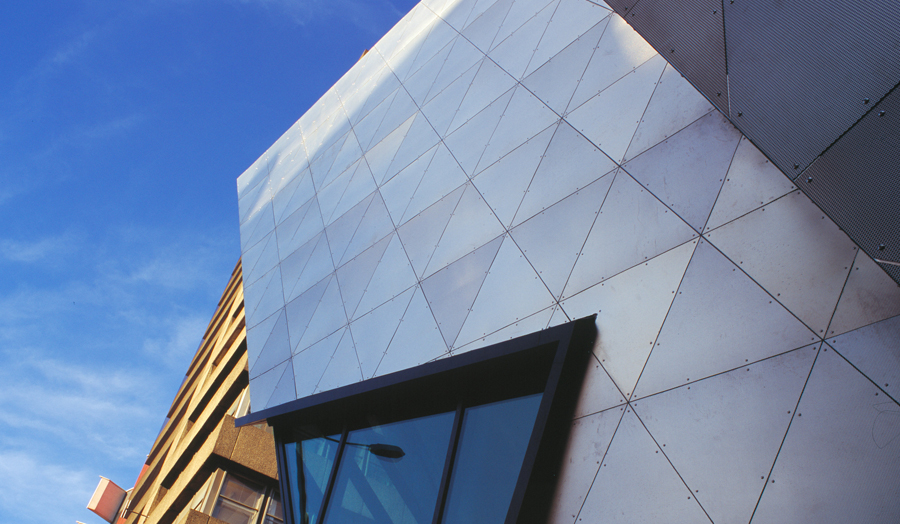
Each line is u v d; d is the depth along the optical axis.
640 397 6.34
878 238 4.29
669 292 6.73
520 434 7.26
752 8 6.00
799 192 6.18
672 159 7.69
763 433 5.26
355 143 18.83
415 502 8.22
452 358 8.69
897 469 4.43
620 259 7.50
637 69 9.28
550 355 7.49
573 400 7.00
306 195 20.03
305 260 16.69
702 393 5.86
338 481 10.10
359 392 10.29
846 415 4.88
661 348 6.45
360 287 12.88
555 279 8.17
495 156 11.17
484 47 14.60
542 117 10.63
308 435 11.78
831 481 4.71
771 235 6.16
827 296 5.46
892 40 4.48
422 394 9.36
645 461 5.91
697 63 6.49
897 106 4.34
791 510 4.80
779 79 5.44
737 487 5.17
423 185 13.03
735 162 6.96
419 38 19.45
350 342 11.90
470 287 9.57
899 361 4.77
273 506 20.53
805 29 5.32
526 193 9.75
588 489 6.23
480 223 10.36
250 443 21.11
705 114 7.67
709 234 6.72
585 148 9.19
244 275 20.39
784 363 5.45
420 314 10.33
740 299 6.07
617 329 7.00
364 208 15.13
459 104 13.87
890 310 5.02
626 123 8.76
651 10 7.45
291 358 13.84
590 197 8.51
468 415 8.27
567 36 11.61
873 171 4.40
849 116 4.70
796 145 5.07
